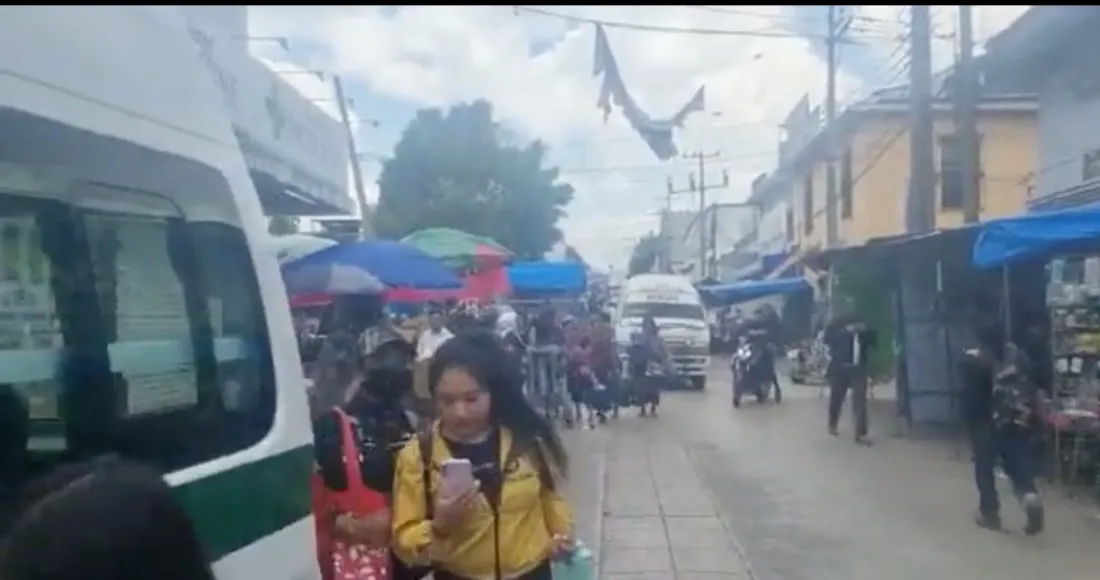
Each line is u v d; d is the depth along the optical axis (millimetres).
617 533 8406
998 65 11414
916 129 12430
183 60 2939
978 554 7633
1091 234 9172
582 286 17922
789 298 28781
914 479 10633
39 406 2297
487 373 3289
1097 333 10266
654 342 17156
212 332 2967
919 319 13664
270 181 6156
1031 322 11555
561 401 15391
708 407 18609
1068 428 9688
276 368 3332
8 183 2207
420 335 10523
